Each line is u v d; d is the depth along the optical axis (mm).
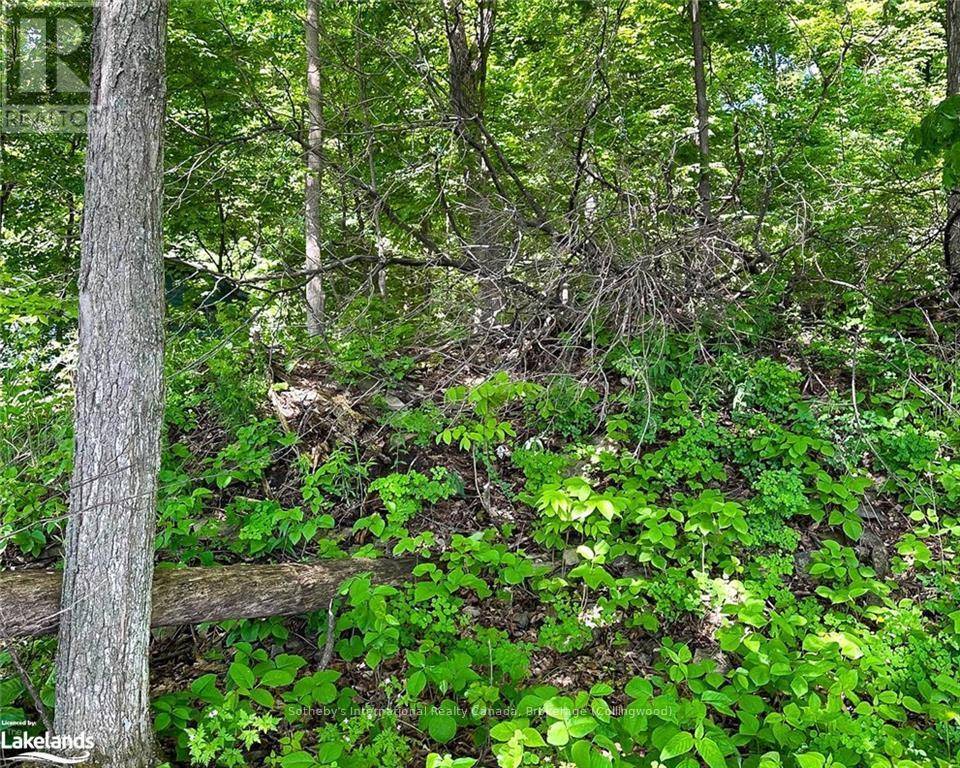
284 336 5980
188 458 5004
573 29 8180
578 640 3822
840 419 4770
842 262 6004
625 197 5527
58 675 3127
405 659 3846
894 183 6465
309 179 7297
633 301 5137
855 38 7727
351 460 4938
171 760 3354
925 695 3250
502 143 8047
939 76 10883
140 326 3135
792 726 3096
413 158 6973
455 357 5824
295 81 8906
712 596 3789
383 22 7965
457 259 5926
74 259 9266
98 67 3072
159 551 4227
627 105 7691
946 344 5328
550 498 3775
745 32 9336
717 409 5102
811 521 4473
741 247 5754
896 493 4629
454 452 5070
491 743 3342
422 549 4199
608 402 5148
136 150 3080
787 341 5570
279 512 4156
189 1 8141
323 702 3391
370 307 6254
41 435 4918
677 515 3945
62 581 3275
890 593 4055
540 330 5520
